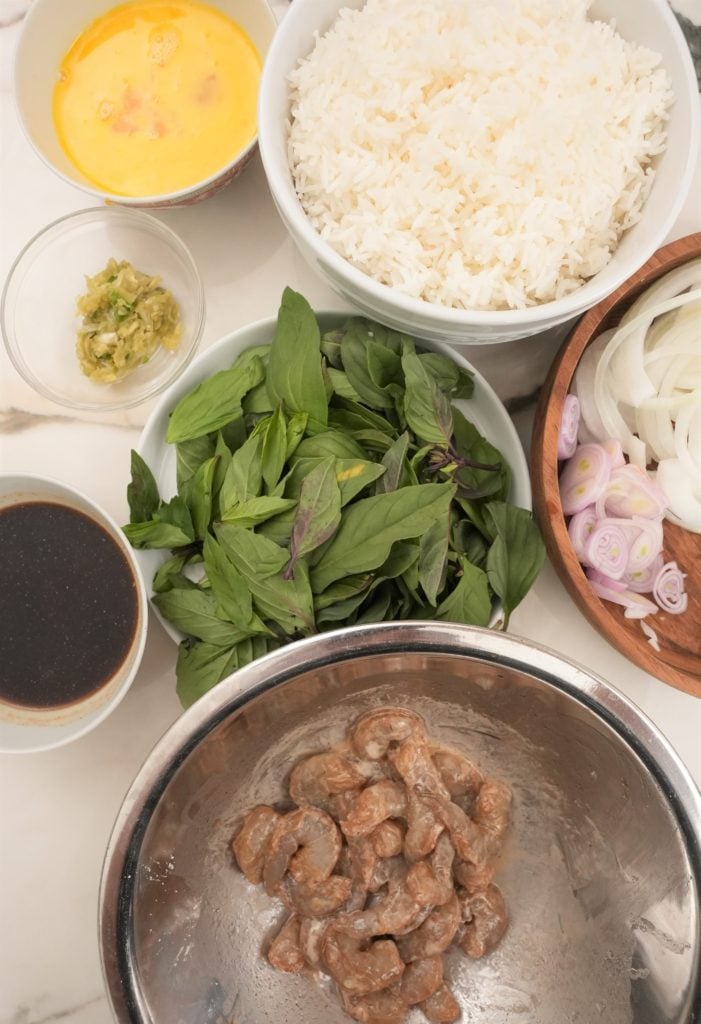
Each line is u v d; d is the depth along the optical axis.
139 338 0.61
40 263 0.63
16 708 0.57
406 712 0.57
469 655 0.51
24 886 0.61
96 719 0.54
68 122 0.61
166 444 0.60
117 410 0.62
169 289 0.63
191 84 0.61
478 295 0.54
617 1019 0.53
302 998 0.56
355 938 0.55
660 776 0.50
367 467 0.53
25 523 0.57
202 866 0.55
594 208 0.54
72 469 0.63
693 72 0.54
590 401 0.62
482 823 0.57
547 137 0.53
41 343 0.63
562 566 0.58
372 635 0.50
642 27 0.55
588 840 0.56
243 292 0.64
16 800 0.61
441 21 0.54
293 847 0.56
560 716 0.53
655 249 0.53
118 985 0.50
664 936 0.52
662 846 0.51
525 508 0.59
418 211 0.54
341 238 0.54
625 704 0.50
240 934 0.56
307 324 0.55
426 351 0.59
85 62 0.61
